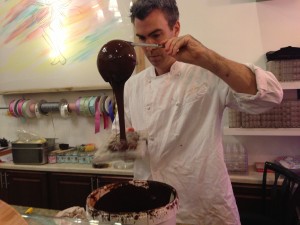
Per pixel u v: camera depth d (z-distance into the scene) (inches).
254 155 81.7
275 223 57.0
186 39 34.6
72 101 98.4
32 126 104.0
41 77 98.9
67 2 91.7
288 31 75.4
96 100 88.4
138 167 50.1
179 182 45.9
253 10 76.9
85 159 87.7
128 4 85.2
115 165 81.9
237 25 78.5
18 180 91.0
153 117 46.6
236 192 70.4
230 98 41.0
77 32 92.0
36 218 27.3
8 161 95.2
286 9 74.9
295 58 66.2
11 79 102.9
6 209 25.4
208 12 80.2
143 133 45.4
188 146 45.9
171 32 41.9
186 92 45.1
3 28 100.8
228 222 43.9
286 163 71.6
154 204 31.8
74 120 98.0
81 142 98.3
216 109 44.2
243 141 82.0
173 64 46.6
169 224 25.9
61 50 94.7
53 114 100.3
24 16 97.8
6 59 102.3
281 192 57.7
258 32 77.3
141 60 82.9
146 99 48.3
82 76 93.6
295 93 75.8
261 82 34.6
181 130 45.0
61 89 94.7
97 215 25.9
